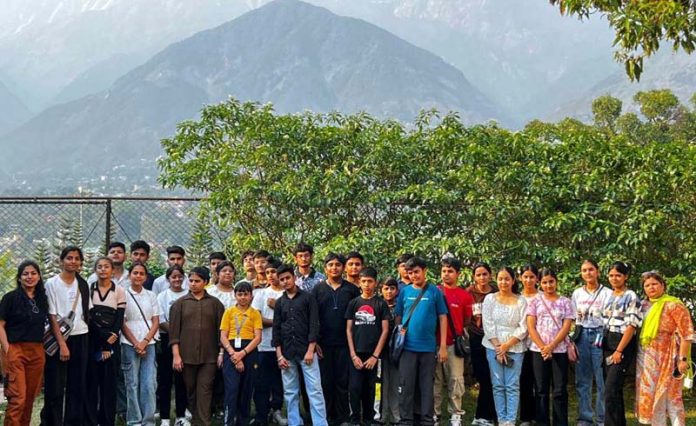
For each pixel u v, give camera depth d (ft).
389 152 32.42
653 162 31.19
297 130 33.73
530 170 31.53
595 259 30.96
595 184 30.89
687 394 31.32
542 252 31.17
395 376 26.25
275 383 27.25
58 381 23.80
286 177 32.48
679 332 24.25
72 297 24.00
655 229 30.12
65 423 24.18
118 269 27.07
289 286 25.50
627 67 30.63
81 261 24.31
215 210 33.71
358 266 26.91
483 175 31.19
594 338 26.25
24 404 23.06
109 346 24.41
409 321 25.27
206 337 25.29
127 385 25.13
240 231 33.86
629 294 24.90
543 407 25.68
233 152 33.55
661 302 24.59
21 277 23.06
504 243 31.76
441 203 31.71
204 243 36.65
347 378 25.98
